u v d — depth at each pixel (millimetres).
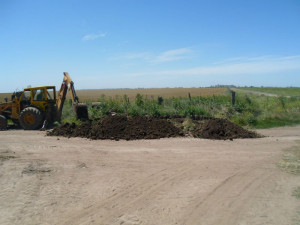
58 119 17984
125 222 5035
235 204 5699
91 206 5719
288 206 5539
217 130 13258
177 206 5656
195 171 7895
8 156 9328
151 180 7195
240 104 22312
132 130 13328
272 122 18812
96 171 7934
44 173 7711
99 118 16422
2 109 18031
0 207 5688
